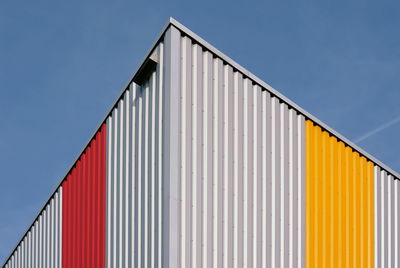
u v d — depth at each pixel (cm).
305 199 1778
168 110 1556
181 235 1516
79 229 2094
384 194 2023
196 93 1605
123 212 1769
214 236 1566
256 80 1728
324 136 1875
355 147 1945
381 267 1948
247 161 1666
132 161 1744
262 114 1730
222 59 1669
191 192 1552
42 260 2411
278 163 1738
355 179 1936
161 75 1623
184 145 1561
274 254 1670
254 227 1645
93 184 2017
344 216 1872
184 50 1606
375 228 1958
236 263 1589
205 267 1536
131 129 1772
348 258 1852
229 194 1611
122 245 1750
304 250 1741
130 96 1800
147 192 1636
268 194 1692
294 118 1805
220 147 1619
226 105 1655
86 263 1998
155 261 1549
